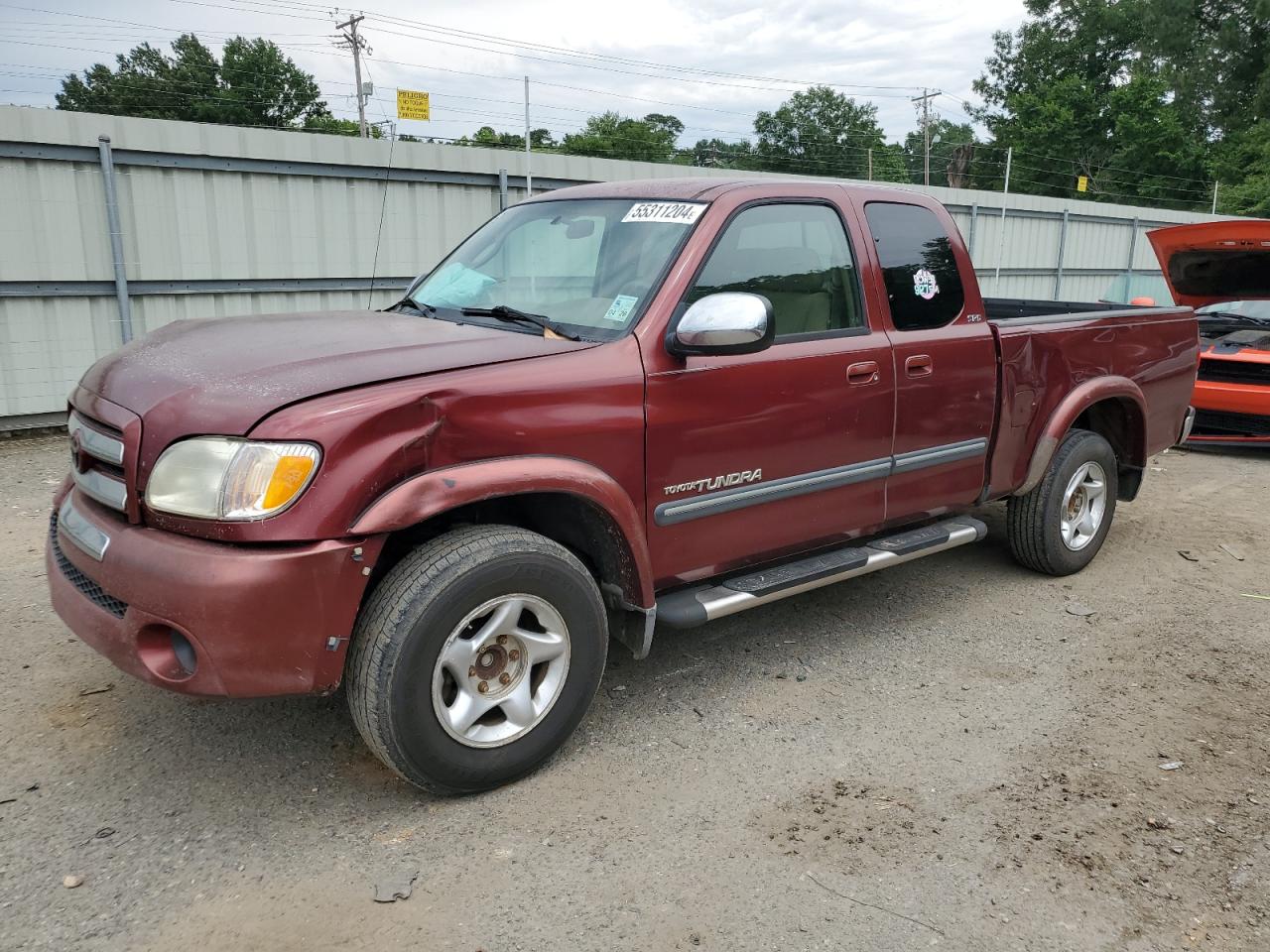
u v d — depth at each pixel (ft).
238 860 8.68
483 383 9.12
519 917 8.01
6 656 12.64
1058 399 15.52
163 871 8.50
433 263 38.42
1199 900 8.43
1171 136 178.70
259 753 10.50
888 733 11.31
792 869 8.71
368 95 142.51
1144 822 9.57
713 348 10.07
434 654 8.87
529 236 12.61
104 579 8.70
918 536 13.80
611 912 8.09
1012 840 9.22
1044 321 15.34
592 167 42.57
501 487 9.04
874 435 12.69
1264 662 13.57
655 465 10.46
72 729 10.89
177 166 31.30
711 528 11.22
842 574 12.49
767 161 227.61
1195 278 29.71
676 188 12.04
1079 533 16.99
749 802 9.78
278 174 33.58
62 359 30.35
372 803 9.61
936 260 13.83
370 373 8.87
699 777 10.25
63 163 29.19
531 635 9.69
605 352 10.11
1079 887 8.56
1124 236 73.82
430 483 8.68
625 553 10.30
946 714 11.82
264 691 8.34
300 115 205.98
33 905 7.99
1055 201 67.36
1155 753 10.97
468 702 9.32
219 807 9.49
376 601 8.85
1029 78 212.84
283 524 8.17
